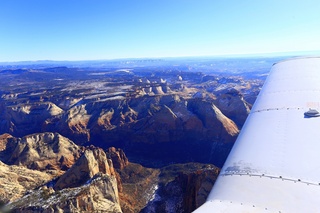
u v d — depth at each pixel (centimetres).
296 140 1457
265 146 1465
